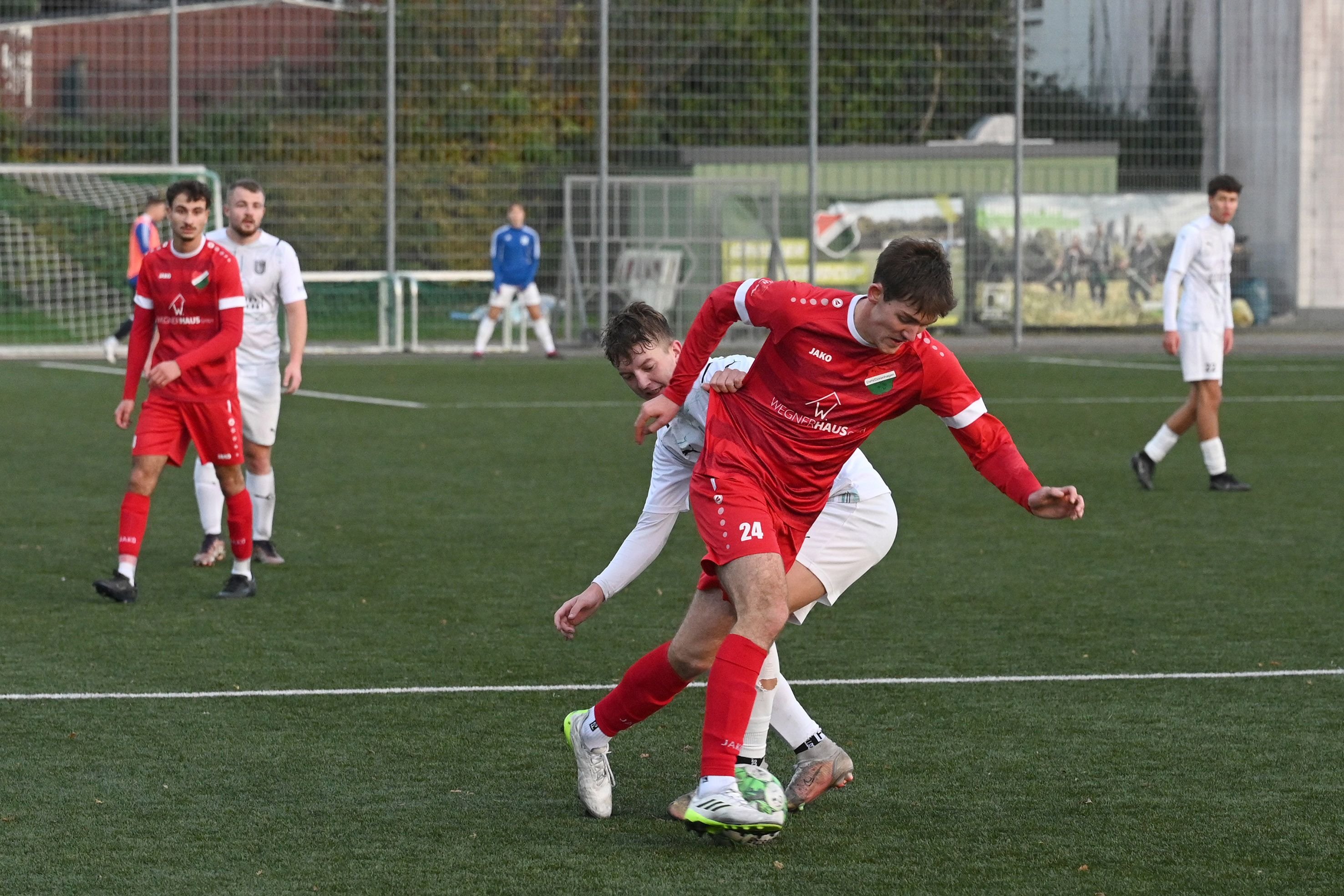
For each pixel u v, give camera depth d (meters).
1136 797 14.52
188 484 35.09
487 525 30.09
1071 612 22.66
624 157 73.31
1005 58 74.94
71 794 14.48
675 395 13.76
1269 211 77.38
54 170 65.25
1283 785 14.86
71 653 20.02
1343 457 40.00
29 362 66.12
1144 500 33.38
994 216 75.94
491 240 70.50
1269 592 24.03
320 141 70.44
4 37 68.38
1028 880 12.39
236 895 11.99
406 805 14.26
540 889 12.16
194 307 23.03
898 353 13.33
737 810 12.85
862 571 14.29
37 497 32.91
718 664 13.12
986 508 32.25
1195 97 76.06
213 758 15.66
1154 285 77.12
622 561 14.54
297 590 24.17
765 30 73.31
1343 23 77.38
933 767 15.48
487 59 71.50
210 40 69.50
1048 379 60.72
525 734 16.59
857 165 74.69
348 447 41.31
